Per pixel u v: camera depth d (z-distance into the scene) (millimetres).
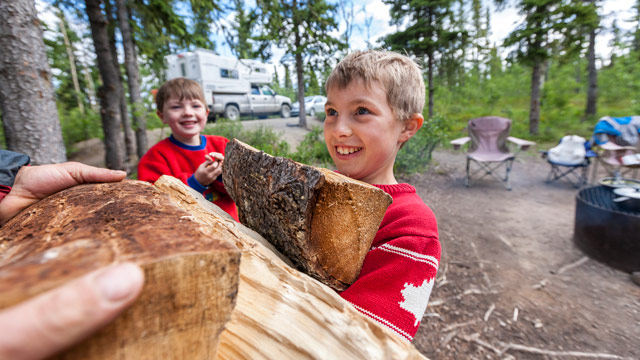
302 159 5297
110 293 224
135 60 5562
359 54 855
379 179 915
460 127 11250
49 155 1694
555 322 1897
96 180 758
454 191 4820
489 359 1645
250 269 463
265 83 11289
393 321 546
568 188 4863
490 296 2182
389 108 809
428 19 9180
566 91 11570
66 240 360
